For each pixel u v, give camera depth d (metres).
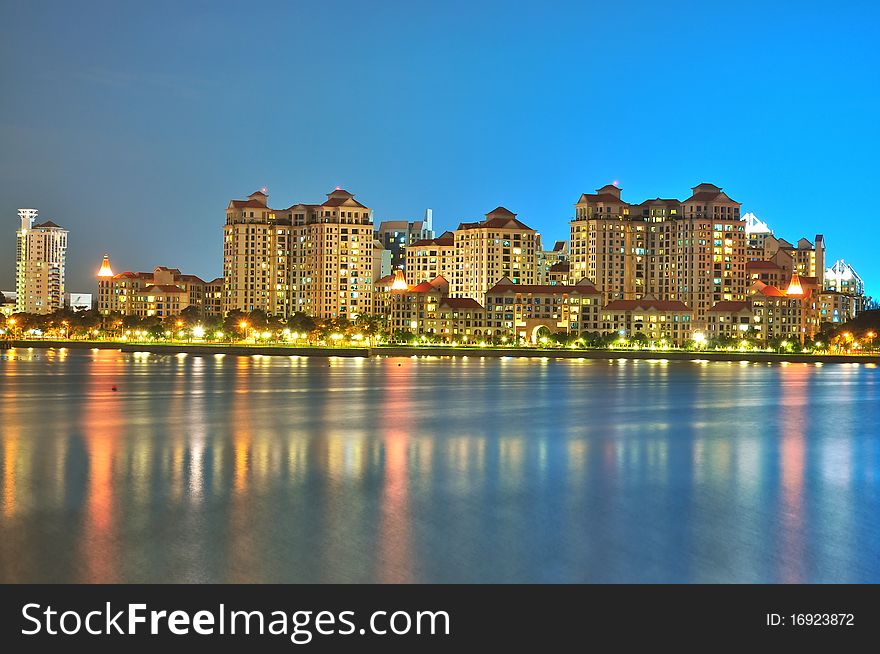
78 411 96.25
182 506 47.06
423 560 38.34
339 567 37.31
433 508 47.62
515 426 86.31
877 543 41.75
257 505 47.62
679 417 96.94
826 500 50.81
